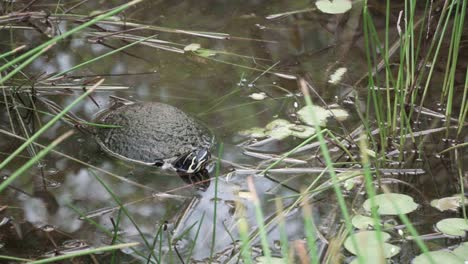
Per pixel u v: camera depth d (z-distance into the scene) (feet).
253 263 14.69
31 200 17.10
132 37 25.17
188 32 25.26
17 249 15.19
